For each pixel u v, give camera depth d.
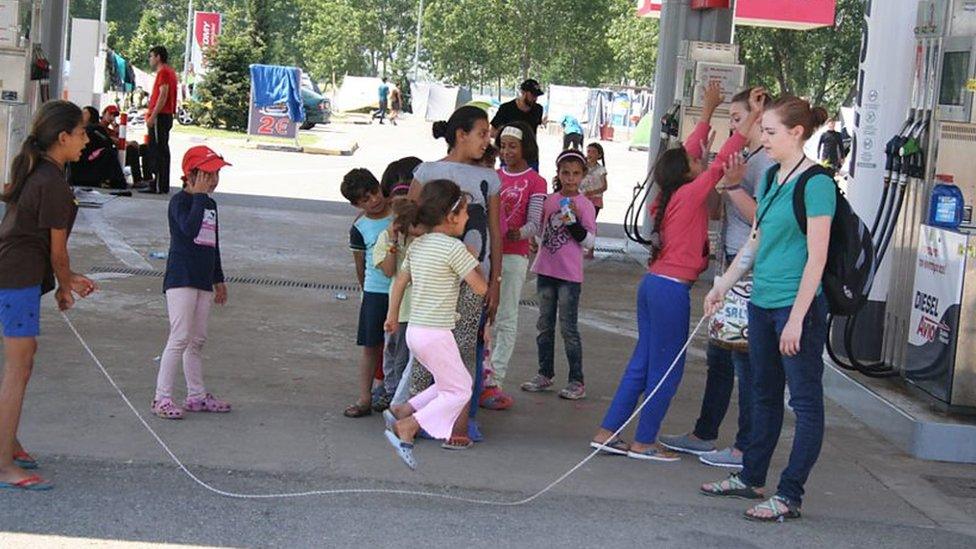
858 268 5.53
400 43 76.06
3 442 5.39
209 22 38.47
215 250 6.82
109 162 16.53
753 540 5.40
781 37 30.33
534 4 64.12
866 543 5.46
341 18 75.12
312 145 29.11
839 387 8.24
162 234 13.35
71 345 8.21
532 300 11.43
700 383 8.66
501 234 6.88
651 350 6.54
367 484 5.84
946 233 7.22
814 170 5.42
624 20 56.59
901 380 7.98
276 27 85.19
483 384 7.50
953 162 7.70
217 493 5.55
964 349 7.05
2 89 12.59
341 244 13.78
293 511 5.39
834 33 30.17
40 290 5.44
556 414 7.52
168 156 16.84
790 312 5.50
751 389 6.41
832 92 31.56
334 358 8.52
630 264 14.19
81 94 22.44
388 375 7.12
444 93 55.38
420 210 6.09
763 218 5.58
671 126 12.48
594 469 6.37
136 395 7.13
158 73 16.61
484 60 66.25
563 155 7.79
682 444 6.80
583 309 11.27
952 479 6.63
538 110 11.58
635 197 8.27
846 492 6.25
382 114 46.88
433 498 5.70
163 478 5.70
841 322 8.43
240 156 25.64
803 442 5.61
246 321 9.45
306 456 6.22
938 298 7.29
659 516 5.66
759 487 5.98
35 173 5.32
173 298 6.66
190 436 6.41
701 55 12.45
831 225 5.45
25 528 4.95
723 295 5.84
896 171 8.00
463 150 6.61
